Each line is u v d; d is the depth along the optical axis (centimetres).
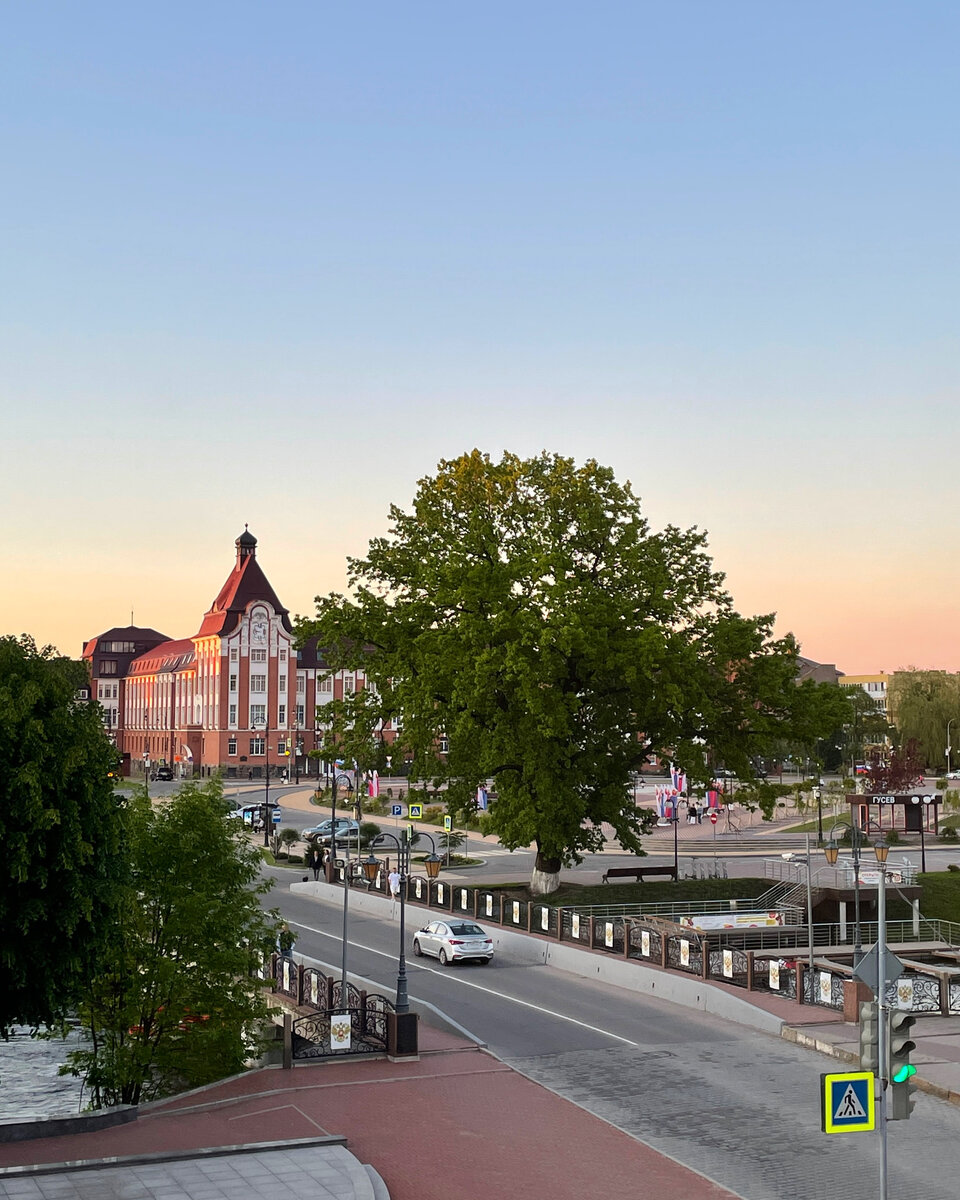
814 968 3409
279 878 6750
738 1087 2606
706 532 5553
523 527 5441
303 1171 2027
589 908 4950
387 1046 2859
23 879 2342
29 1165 2031
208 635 14700
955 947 4350
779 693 5234
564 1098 2525
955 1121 2369
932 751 12800
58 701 2578
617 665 4897
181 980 2941
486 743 5141
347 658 5628
